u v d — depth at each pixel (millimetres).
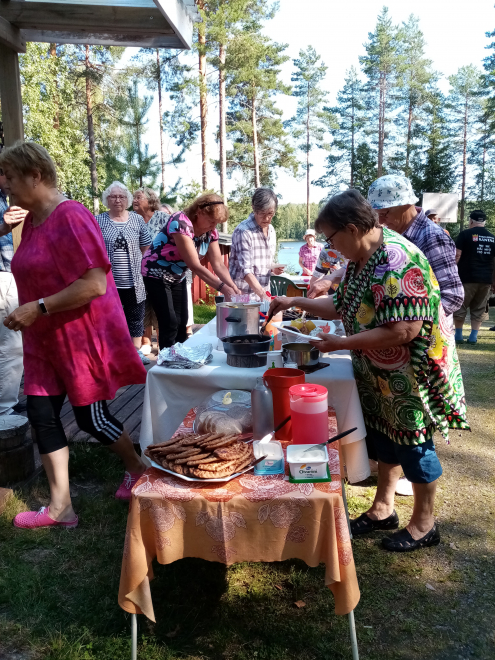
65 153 21953
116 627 1964
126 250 4637
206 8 23344
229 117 31234
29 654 1855
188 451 1729
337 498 1567
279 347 2664
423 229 2477
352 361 2373
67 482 2564
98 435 2539
